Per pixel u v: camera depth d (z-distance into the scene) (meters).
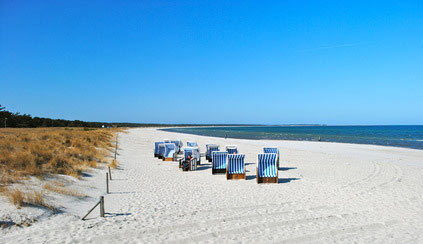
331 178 13.34
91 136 26.94
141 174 13.74
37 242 5.32
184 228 6.37
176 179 12.82
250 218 7.19
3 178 8.68
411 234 6.31
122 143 30.47
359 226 6.73
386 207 8.48
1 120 60.56
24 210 6.51
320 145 33.44
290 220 7.05
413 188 11.31
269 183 12.09
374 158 21.52
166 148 19.81
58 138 20.39
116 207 8.02
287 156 22.06
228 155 13.12
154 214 7.39
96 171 13.11
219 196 9.73
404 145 36.25
